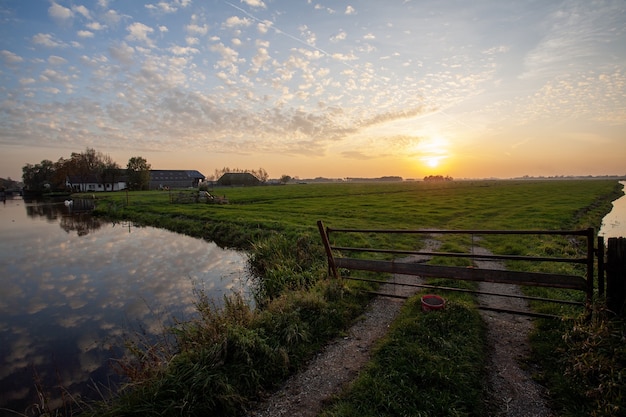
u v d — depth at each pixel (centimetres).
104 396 571
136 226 2909
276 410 446
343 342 611
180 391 458
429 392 444
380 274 1021
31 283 1245
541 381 466
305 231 1811
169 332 717
